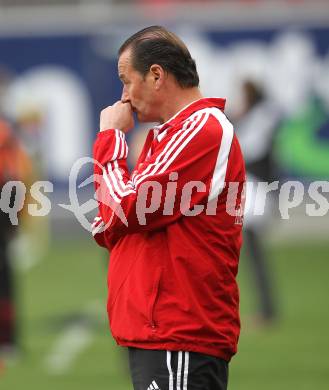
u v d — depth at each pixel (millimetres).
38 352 32688
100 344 33781
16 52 59562
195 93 14891
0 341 31750
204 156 14320
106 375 29156
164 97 14789
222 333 14469
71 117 59281
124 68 14914
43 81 59469
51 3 60469
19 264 54438
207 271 14305
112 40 59188
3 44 59594
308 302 41188
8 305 31703
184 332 14172
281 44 58156
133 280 14453
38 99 59469
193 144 14281
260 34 58312
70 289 45531
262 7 59125
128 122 15016
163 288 14305
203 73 58500
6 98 31516
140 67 14742
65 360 31375
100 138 14883
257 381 27922
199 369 14305
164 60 14680
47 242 61531
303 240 60656
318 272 49625
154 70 14688
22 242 60031
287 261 53469
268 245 59531
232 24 58375
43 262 54781
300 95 57875
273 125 34688
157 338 14219
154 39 14734
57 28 59344
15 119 31344
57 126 59375
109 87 59281
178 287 14266
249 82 34656
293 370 29250
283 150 57719
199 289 14289
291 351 31922
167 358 14219
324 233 60844
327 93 57812
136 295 14375
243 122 34531
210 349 14336
